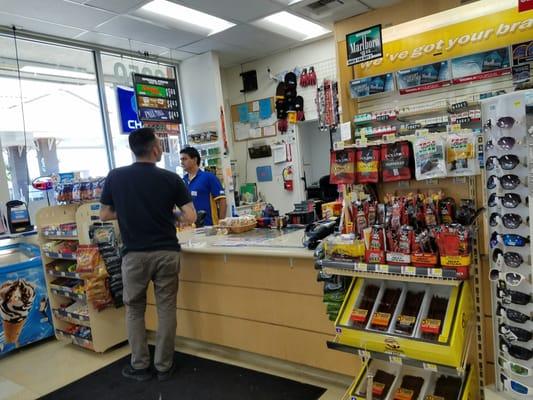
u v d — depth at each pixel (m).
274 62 6.39
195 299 3.10
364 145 2.07
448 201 1.88
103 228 3.29
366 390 1.89
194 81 6.14
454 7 3.97
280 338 2.70
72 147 4.88
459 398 1.74
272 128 6.53
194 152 4.06
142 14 4.34
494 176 1.66
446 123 3.18
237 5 4.38
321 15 4.90
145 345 2.85
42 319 3.68
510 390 1.69
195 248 2.92
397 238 1.74
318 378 2.64
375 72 3.83
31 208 4.36
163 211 2.70
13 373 3.18
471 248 1.72
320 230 2.46
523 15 3.30
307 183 6.71
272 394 2.49
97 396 2.67
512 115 1.57
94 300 3.24
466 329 1.75
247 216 3.51
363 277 1.90
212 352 3.16
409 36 3.71
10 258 3.84
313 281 2.49
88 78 5.11
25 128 4.46
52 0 3.75
